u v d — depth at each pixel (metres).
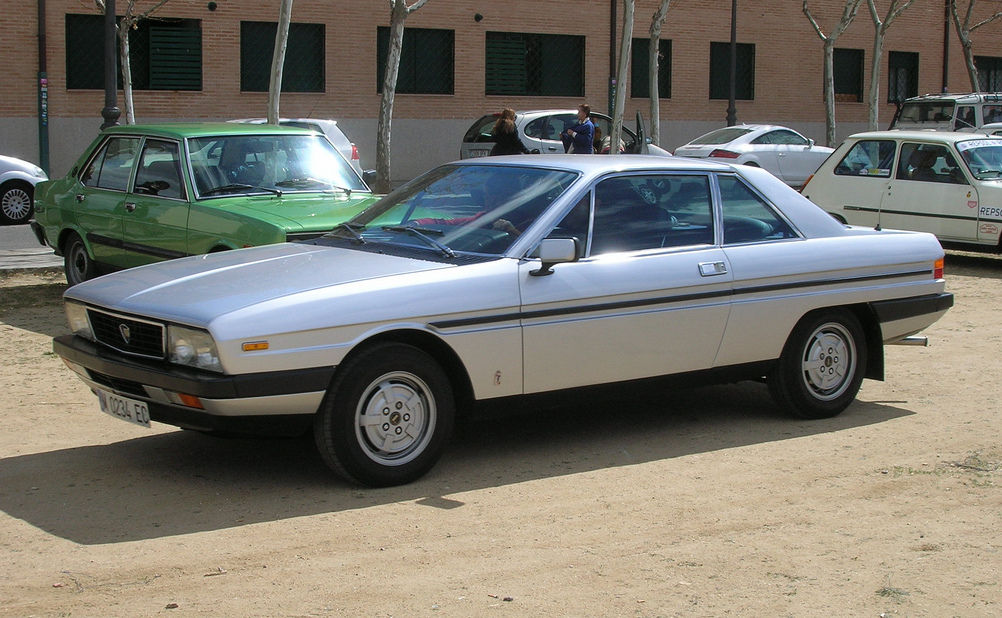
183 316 5.07
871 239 6.89
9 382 7.55
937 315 7.18
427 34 27.73
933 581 4.32
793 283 6.50
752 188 6.61
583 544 4.66
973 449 6.18
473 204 6.16
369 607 4.01
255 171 9.31
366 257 5.81
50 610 3.96
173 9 24.59
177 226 8.93
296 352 5.02
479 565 4.42
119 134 10.08
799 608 4.05
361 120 26.95
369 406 5.27
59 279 12.24
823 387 6.80
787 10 32.50
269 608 3.99
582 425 6.69
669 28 30.81
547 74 29.33
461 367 5.50
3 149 23.44
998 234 13.23
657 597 4.13
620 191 6.11
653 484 5.52
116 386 5.47
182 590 4.14
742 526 4.91
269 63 25.98
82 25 24.03
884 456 6.04
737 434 6.50
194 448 6.10
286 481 5.51
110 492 5.32
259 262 5.86
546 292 5.66
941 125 25.28
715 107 31.78
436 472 5.69
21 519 4.94
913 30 34.94
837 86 34.12
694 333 6.18
